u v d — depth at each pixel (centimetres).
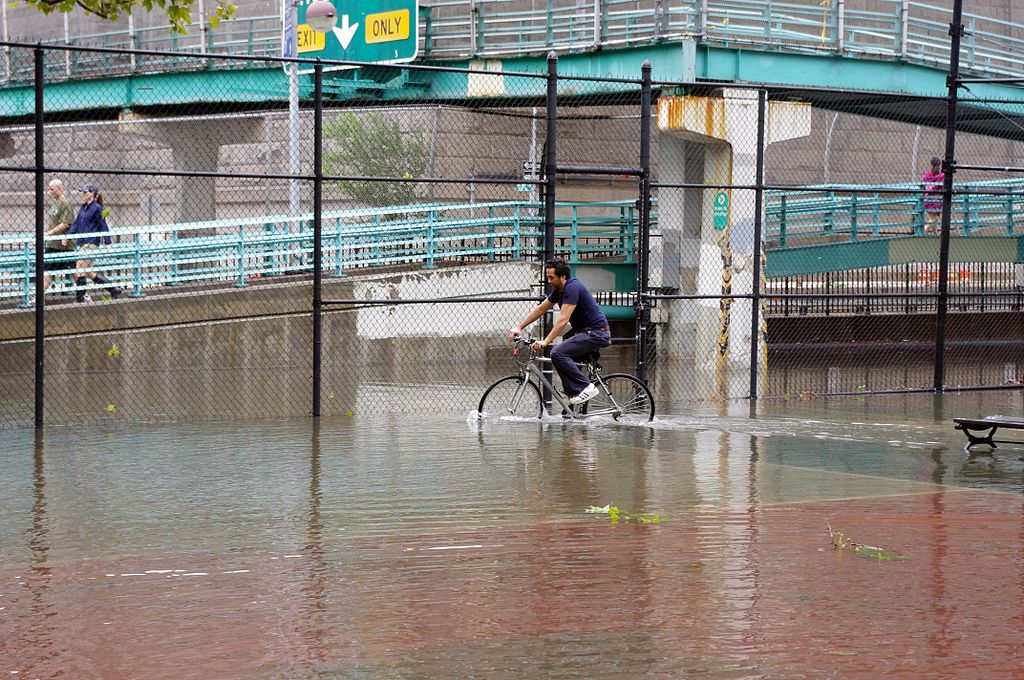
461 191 8806
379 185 8469
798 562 2406
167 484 3281
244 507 2966
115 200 10419
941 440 4300
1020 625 1978
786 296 5722
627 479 3391
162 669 1769
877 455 3900
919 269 8256
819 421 4834
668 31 7269
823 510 2956
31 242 5769
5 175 10081
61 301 5481
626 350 6712
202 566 2380
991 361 7381
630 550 2509
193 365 5144
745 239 6425
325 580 2273
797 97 7406
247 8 11481
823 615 2034
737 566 2373
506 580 2270
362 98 8525
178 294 5131
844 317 7125
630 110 10162
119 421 4788
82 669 1770
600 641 1895
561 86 7681
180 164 9694
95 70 10562
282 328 5400
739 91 6594
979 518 2864
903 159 12175
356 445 4053
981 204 7969
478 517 2852
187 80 9319
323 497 3100
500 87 7969
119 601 2130
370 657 1822
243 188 9525
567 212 9831
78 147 10000
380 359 5778
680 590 2195
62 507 2959
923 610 2066
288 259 6619
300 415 5059
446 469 3544
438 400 5800
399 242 6419
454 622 2003
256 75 8900
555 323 4675
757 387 5938
